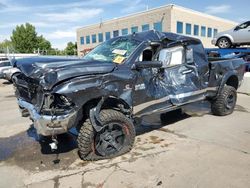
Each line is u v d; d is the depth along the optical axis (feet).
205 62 18.12
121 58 13.82
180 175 11.30
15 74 14.28
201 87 17.78
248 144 14.67
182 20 108.78
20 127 19.39
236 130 17.15
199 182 10.72
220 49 40.60
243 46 41.86
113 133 13.07
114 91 12.51
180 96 16.05
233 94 20.61
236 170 11.64
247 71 37.11
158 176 11.28
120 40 15.60
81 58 14.64
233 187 10.31
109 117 12.50
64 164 12.78
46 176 11.69
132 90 13.30
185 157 13.07
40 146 15.29
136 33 15.48
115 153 13.26
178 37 16.39
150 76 14.16
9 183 11.22
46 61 12.60
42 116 11.30
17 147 15.24
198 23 117.60
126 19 124.06
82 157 12.85
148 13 112.27
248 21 37.78
